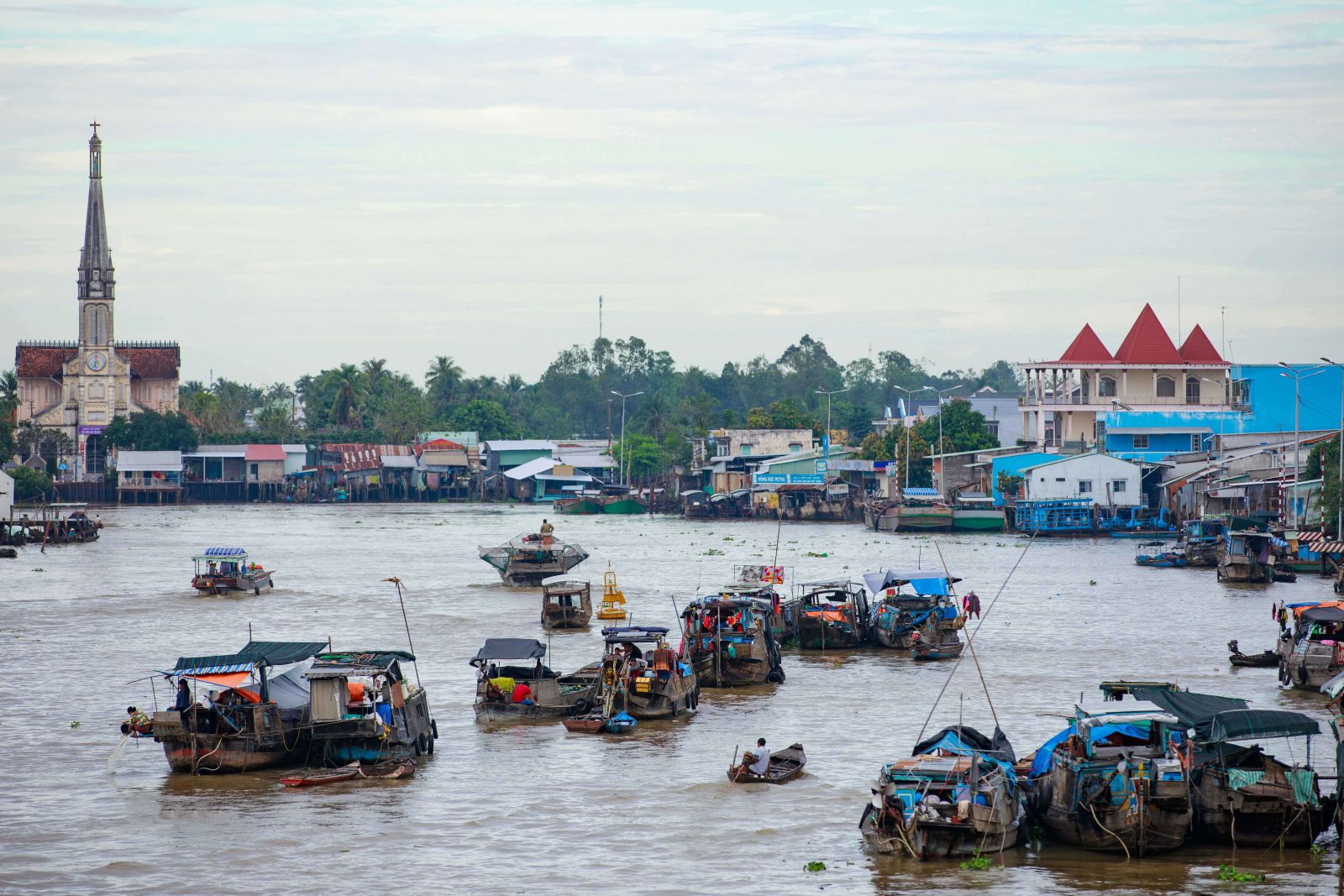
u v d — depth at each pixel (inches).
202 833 1547.7
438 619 3206.2
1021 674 2399.1
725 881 1386.6
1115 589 3686.0
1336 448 4451.3
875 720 2062.0
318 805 1648.6
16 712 2153.1
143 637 2925.7
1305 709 2052.2
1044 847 1475.1
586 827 1557.6
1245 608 3255.4
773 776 1720.0
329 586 3959.2
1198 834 1470.2
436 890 1370.6
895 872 1403.8
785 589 3634.4
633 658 2154.3
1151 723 1509.6
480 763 1830.7
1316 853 1437.0
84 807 1647.4
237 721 1796.3
